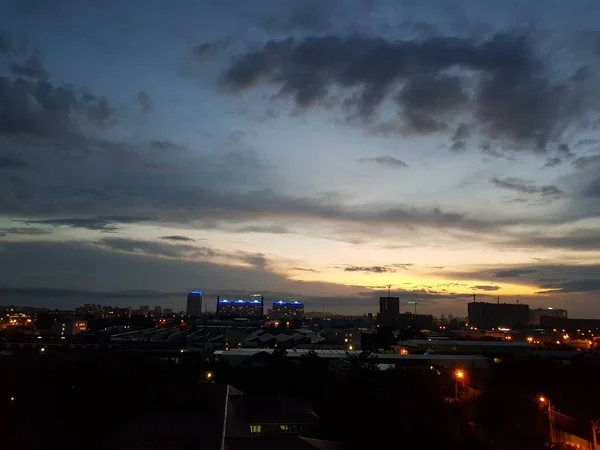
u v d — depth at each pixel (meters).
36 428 51.75
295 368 75.19
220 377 73.94
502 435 44.97
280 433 46.53
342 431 47.25
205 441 39.09
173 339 134.00
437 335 181.62
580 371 64.75
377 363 81.38
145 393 57.62
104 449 41.44
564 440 44.62
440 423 44.47
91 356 69.06
